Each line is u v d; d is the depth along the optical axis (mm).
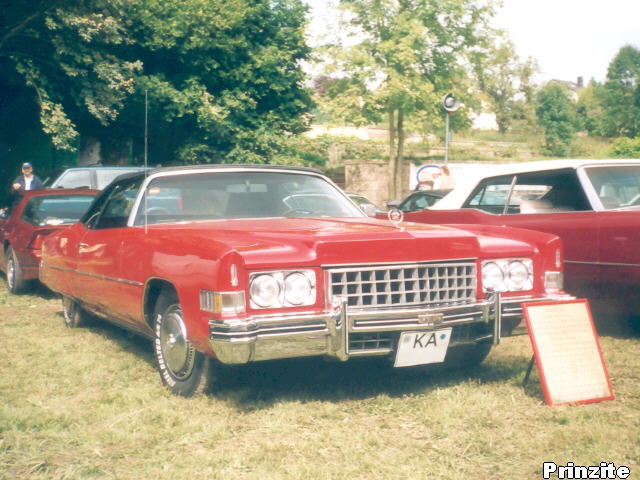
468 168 30031
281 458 3527
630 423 3965
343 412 4242
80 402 4527
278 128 23828
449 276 4457
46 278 7328
